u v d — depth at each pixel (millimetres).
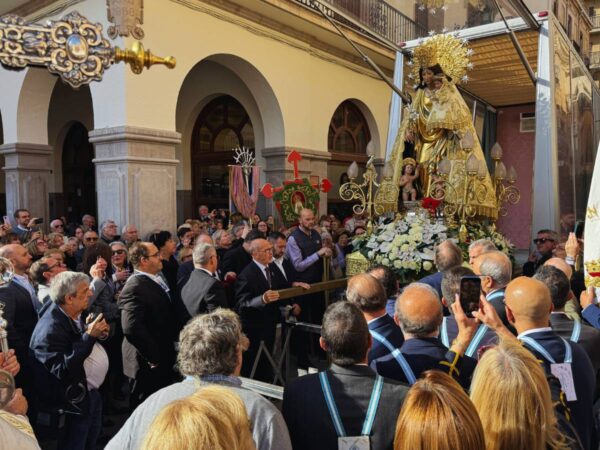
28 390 3225
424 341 2186
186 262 4691
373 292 2453
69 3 8203
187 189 11742
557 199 5746
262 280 4336
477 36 6172
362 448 1715
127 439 1729
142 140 7684
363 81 12656
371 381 1834
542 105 5809
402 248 4672
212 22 8695
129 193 7598
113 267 5035
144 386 3846
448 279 2699
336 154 12578
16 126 9539
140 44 2502
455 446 1233
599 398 2434
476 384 1499
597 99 9055
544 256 5145
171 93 8094
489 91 8305
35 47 2229
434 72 5691
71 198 13039
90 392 3176
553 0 5855
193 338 1904
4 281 2393
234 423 1177
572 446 1607
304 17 9570
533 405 1393
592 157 8344
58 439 2994
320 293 5348
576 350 2115
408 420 1304
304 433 1797
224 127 11516
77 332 3025
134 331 3580
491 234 5496
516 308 2189
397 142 5875
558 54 6062
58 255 4031
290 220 6785
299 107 10602
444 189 5289
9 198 9938
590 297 3053
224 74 10984
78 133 12734
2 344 2207
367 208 5664
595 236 2975
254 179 8523
